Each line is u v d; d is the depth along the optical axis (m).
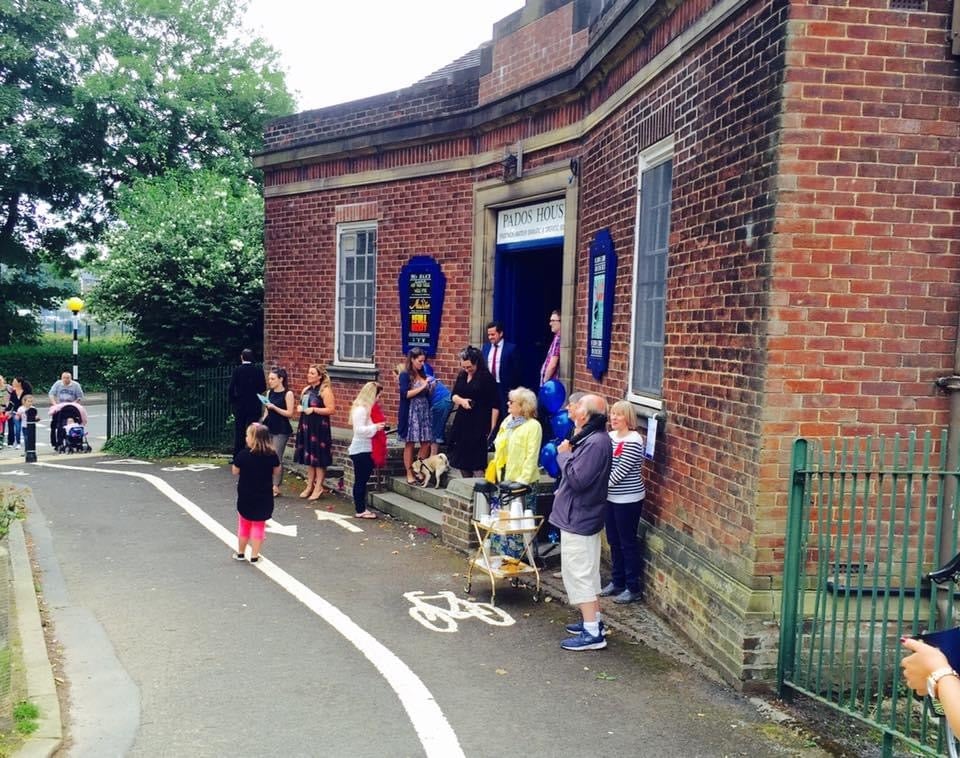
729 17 5.97
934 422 5.49
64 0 29.88
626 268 8.13
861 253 5.41
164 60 32.22
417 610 7.03
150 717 4.96
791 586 5.28
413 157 12.41
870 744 4.77
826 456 5.46
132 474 14.10
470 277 11.70
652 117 7.49
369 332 13.31
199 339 16.48
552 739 4.75
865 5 5.32
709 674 5.71
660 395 7.31
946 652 2.64
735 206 5.88
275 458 8.41
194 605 7.09
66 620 6.68
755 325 5.55
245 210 17.45
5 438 21.06
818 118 5.34
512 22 10.90
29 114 28.36
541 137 10.26
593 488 6.15
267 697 5.26
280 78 34.00
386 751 4.57
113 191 30.53
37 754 4.38
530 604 7.22
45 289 35.59
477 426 9.62
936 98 5.39
